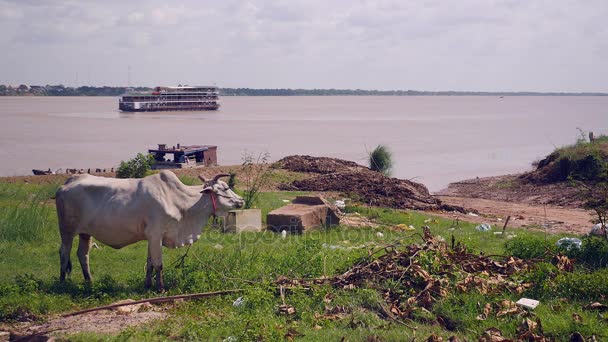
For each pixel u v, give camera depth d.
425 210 21.23
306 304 9.42
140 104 146.00
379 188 23.28
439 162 43.19
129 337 7.95
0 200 17.72
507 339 8.05
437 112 167.00
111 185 10.50
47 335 8.05
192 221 10.90
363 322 8.84
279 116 131.62
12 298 9.30
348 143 59.16
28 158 43.84
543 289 9.99
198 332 8.23
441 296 9.59
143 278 10.95
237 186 23.17
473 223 18.28
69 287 10.28
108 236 10.48
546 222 19.34
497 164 42.53
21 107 192.38
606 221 14.33
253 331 8.16
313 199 16.86
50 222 15.31
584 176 26.17
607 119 119.06
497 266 11.05
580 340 8.17
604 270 10.72
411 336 8.34
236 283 10.27
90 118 113.44
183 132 74.50
